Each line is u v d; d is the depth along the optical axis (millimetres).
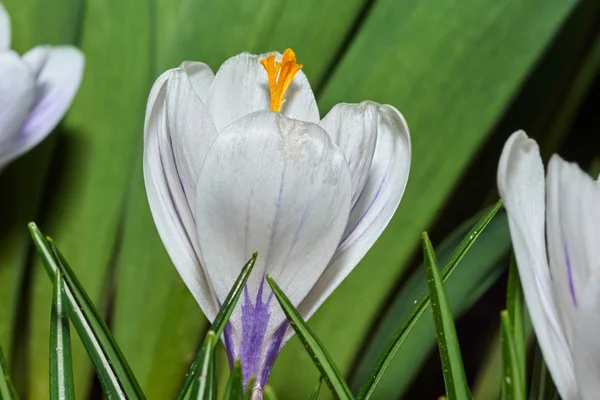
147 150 312
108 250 425
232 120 317
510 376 301
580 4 465
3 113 362
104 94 420
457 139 408
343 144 307
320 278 316
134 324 410
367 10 431
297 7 406
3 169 410
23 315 447
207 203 300
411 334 409
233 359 312
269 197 298
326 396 413
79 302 309
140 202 410
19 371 445
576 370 297
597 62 468
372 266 410
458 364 304
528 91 490
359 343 413
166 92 305
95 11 418
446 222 506
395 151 320
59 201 421
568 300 302
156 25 426
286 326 312
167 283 409
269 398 299
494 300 578
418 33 407
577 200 301
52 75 391
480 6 404
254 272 307
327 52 410
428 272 305
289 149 295
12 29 416
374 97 408
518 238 299
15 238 415
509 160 303
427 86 406
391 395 412
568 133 530
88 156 421
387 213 317
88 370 417
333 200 300
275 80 310
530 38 405
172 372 411
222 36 406
